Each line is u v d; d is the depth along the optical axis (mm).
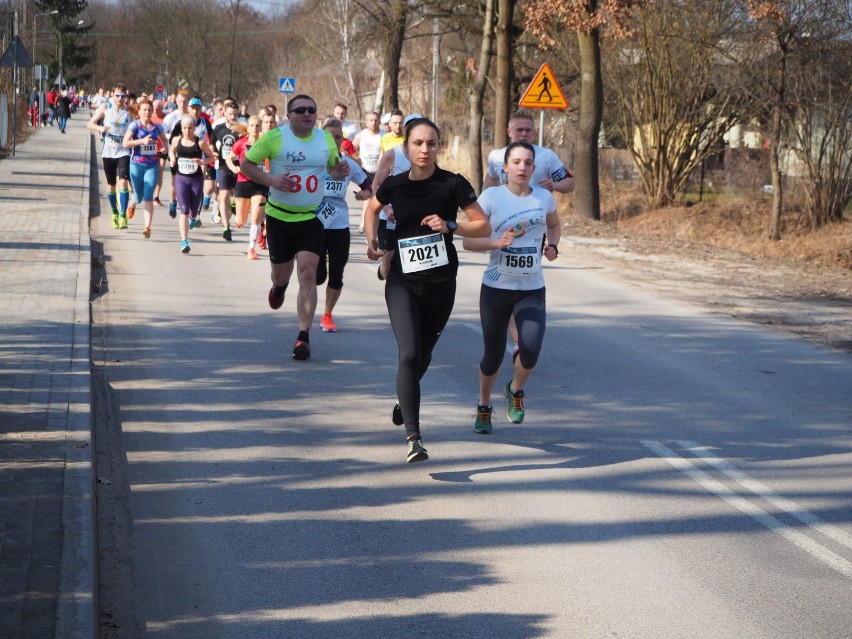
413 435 6512
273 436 7348
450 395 8711
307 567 5176
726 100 26031
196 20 89438
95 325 10680
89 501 5273
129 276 13719
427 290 6816
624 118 28156
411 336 6672
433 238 6730
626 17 23797
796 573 5320
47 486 5465
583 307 13453
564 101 19891
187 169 15602
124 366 9094
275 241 9641
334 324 11289
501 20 26203
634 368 10000
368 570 5168
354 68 64000
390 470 6734
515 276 7355
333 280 10789
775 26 22312
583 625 4648
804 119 23141
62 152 37094
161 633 4438
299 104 9328
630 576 5211
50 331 9547
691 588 5090
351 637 4453
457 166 39531
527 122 9219
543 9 24375
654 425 8039
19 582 4320
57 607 4113
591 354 10555
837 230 22984
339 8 55875
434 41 39469
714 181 28984
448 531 5727
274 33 93875
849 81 22688
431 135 6625
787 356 10906
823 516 6172
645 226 25969
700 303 14258
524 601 4875
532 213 7266
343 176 9797
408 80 51969
